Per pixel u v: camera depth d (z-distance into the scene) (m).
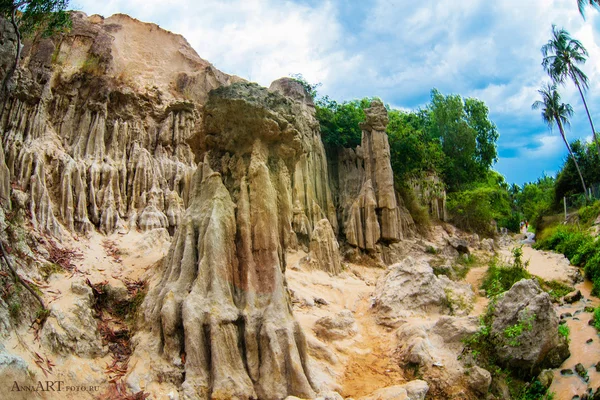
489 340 15.74
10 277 11.73
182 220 14.17
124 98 24.48
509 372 15.52
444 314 18.94
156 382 11.30
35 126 20.25
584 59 39.09
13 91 20.00
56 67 23.22
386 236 28.28
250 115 14.66
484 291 22.84
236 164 14.93
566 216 39.69
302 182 27.66
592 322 19.06
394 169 33.59
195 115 26.77
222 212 13.73
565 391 15.20
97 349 12.12
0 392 8.81
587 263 25.34
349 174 31.92
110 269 16.31
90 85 23.64
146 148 24.34
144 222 20.22
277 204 14.59
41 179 18.20
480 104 51.12
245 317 12.56
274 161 15.09
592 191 42.38
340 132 32.94
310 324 16.72
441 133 45.53
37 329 11.41
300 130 15.91
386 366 15.08
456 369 14.73
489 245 34.56
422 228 32.44
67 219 18.20
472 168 45.41
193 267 13.34
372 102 30.81
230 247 13.51
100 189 20.56
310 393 11.62
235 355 11.95
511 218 54.25
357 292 21.33
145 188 21.77
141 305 13.34
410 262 20.14
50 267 14.23
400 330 16.83
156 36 31.97
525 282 16.22
